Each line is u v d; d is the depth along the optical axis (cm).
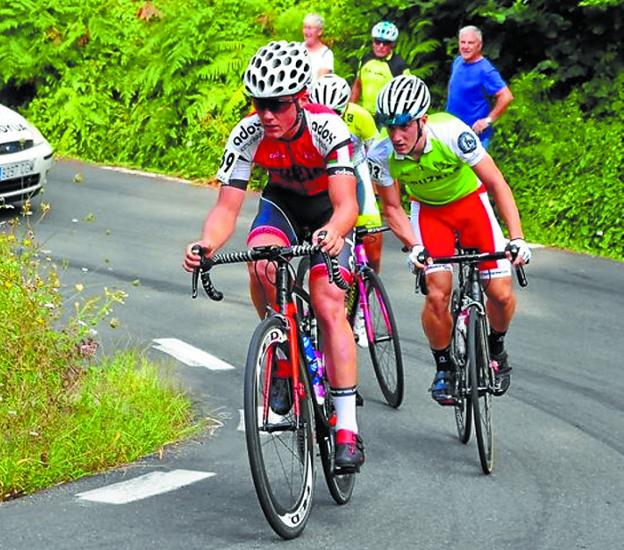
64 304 1631
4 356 1144
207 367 1390
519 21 2316
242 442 1135
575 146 2217
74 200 2380
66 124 2930
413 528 923
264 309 995
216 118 2727
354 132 1437
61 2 3023
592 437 1180
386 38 2162
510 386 1343
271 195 998
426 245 1202
